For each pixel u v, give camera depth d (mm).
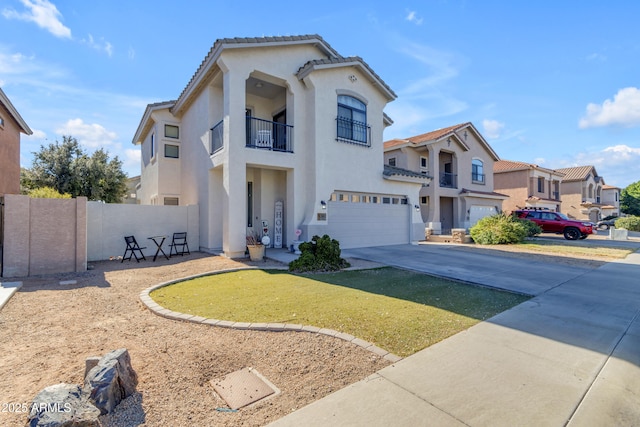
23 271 8180
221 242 12258
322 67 12414
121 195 22656
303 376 3314
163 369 3428
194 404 2832
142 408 2746
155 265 9836
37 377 3217
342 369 3441
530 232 20516
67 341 4141
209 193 12094
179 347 3975
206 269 9055
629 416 2686
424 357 3727
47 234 8508
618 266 10391
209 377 3301
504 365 3557
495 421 2588
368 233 14570
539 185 33188
